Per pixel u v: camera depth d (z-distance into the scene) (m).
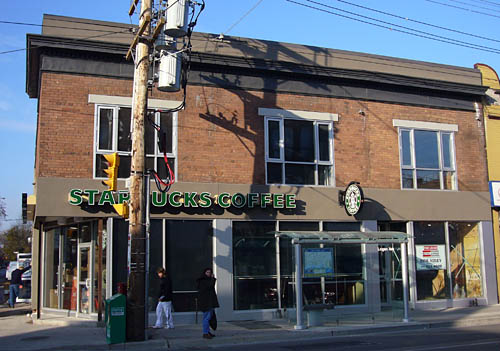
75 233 16.39
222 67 16.95
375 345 11.66
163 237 15.65
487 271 19.94
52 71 15.20
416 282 18.78
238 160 16.80
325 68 18.06
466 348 10.77
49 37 15.00
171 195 15.66
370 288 16.50
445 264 19.41
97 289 15.32
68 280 16.52
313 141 17.95
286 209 17.06
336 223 17.88
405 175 19.17
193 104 16.56
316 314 14.87
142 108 12.72
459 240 19.89
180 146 16.22
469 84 20.31
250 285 16.45
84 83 15.45
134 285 12.20
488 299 19.75
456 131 20.31
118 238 15.20
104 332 13.80
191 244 15.99
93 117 15.41
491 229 20.28
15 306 22.38
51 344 12.00
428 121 19.84
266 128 17.30
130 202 12.49
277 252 16.84
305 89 18.02
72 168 15.00
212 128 16.64
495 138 20.98
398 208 18.73
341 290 16.27
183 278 15.74
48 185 14.70
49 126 14.94
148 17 12.70
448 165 20.06
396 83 19.16
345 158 18.27
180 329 14.27
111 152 15.45
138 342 11.98
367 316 15.74
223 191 16.44
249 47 17.64
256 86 17.36
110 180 12.10
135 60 13.14
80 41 15.26
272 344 12.35
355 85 18.78
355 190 17.11
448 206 19.59
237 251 16.48
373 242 15.41
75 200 14.64
